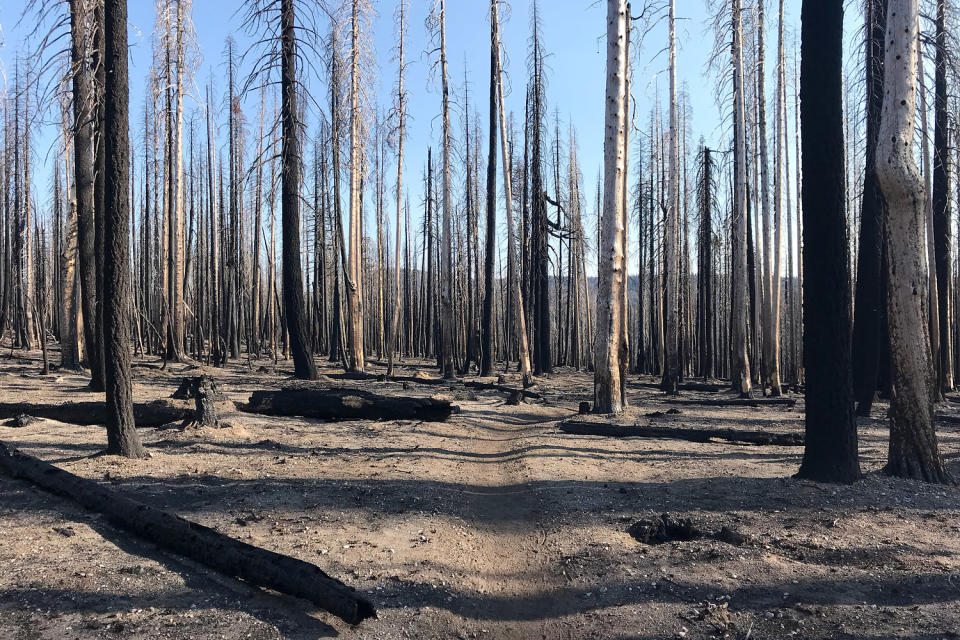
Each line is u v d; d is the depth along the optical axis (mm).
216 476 7105
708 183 24781
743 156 17859
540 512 6129
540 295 29344
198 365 23734
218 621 3695
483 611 4125
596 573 4566
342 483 6941
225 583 4242
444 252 23453
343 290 36406
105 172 7617
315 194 33438
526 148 27750
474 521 5988
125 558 4598
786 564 4543
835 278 6793
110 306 7707
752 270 23547
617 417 12508
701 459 8547
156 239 29891
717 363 37812
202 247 35438
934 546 4879
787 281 24000
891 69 6852
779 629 3633
